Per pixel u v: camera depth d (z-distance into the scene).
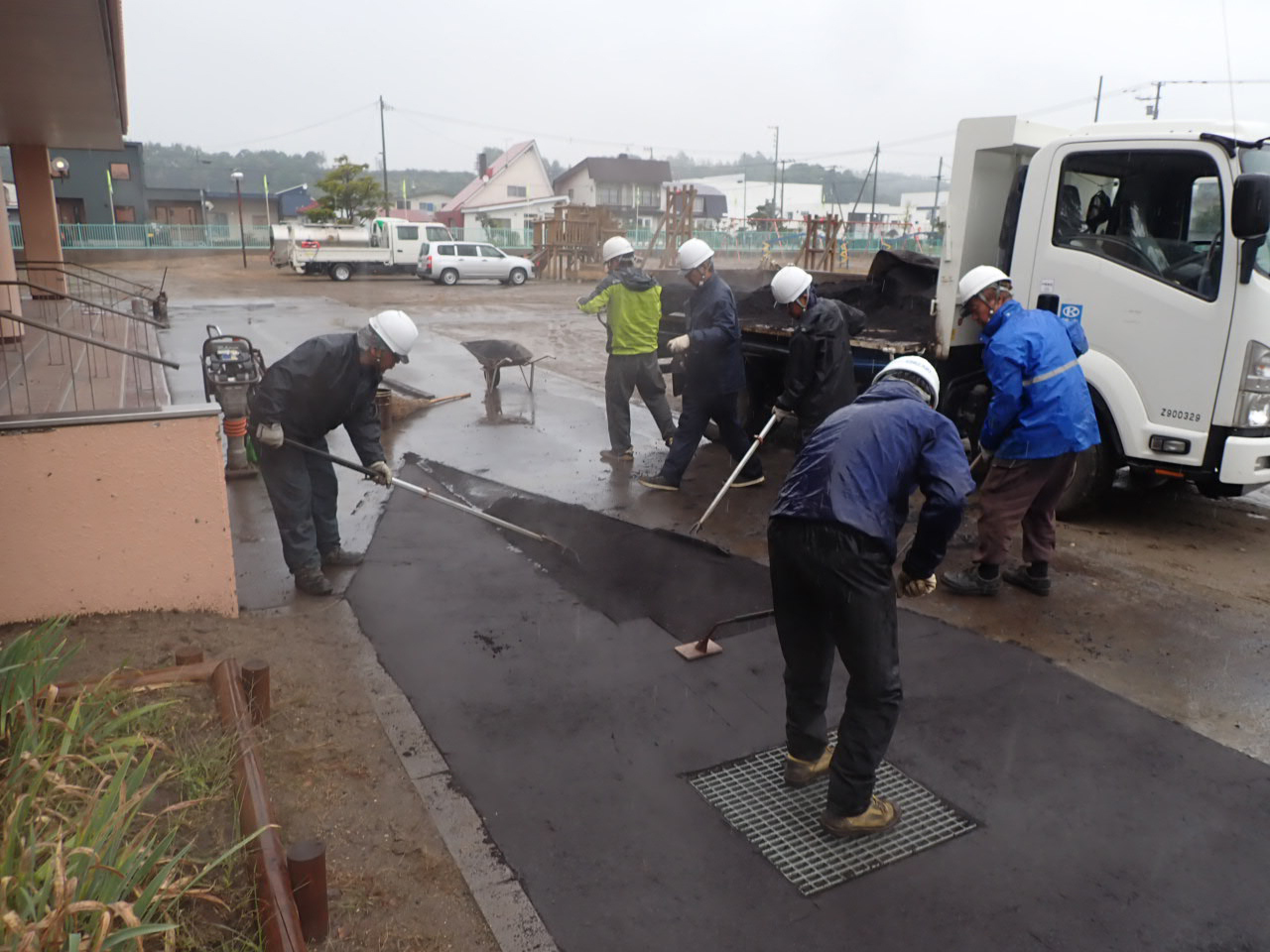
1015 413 4.61
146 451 4.05
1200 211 5.50
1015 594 5.03
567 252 31.31
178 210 50.97
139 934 1.90
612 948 2.49
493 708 3.73
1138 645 4.42
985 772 3.37
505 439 8.38
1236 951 2.53
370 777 3.19
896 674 2.91
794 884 2.78
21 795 2.41
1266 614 4.79
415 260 31.25
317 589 4.80
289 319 17.55
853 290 8.20
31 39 7.42
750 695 3.88
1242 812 3.16
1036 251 6.12
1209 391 5.44
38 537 3.95
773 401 8.11
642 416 9.58
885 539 2.84
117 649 3.81
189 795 2.75
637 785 3.24
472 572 5.19
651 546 5.67
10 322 10.94
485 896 2.66
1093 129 5.90
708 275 6.54
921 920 2.64
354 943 2.42
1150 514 6.50
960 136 6.36
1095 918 2.65
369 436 4.95
